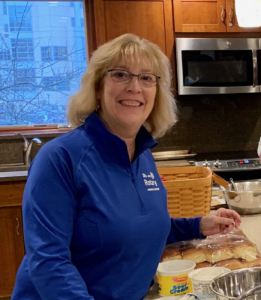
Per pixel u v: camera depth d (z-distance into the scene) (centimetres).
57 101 372
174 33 330
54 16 365
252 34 341
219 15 332
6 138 341
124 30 324
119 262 96
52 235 87
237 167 313
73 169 95
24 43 362
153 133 130
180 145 380
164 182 147
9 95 363
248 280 88
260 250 120
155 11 326
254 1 193
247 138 387
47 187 91
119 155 103
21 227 277
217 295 79
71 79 373
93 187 96
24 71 364
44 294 84
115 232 94
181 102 377
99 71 109
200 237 127
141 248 99
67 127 362
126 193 100
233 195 164
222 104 382
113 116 107
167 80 120
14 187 274
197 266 108
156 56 112
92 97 111
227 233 130
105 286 96
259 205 162
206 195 150
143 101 109
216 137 383
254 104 386
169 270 107
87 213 95
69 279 83
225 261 108
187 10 328
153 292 107
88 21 363
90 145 100
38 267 85
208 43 328
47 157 95
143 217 100
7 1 356
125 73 105
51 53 369
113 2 320
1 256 277
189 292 101
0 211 274
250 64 337
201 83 331
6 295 279
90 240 94
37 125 367
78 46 372
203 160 334
